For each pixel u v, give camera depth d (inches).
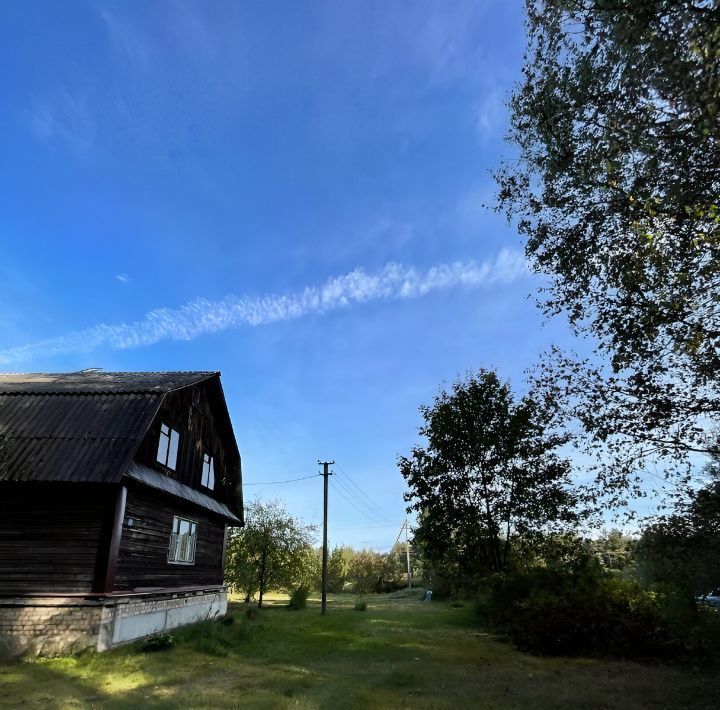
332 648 541.6
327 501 1085.1
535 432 764.0
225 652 488.4
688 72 268.1
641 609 510.9
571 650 522.0
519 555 788.0
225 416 880.9
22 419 556.7
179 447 700.7
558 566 681.6
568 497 742.5
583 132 349.1
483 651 541.6
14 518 506.0
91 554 494.9
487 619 804.0
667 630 490.0
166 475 641.0
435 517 801.6
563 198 389.4
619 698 335.9
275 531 1263.5
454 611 1035.9
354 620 855.7
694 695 339.3
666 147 312.2
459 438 804.6
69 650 456.8
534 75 376.8
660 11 279.9
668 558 452.8
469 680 390.9
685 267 355.6
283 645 557.6
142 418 562.3
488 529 781.3
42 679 373.4
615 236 380.8
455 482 796.0
